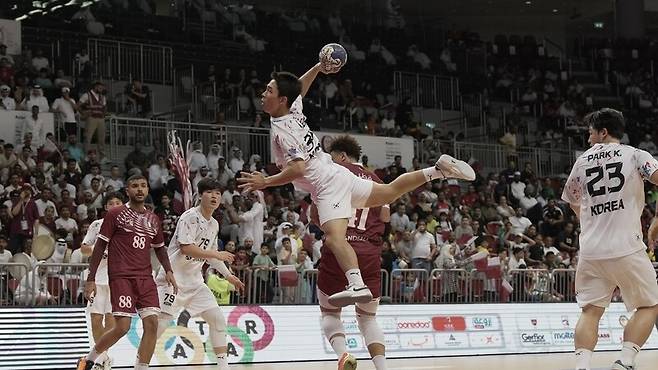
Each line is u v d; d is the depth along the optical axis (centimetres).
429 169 813
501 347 1769
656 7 4197
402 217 2183
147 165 2220
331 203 798
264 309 1573
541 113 3572
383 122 2948
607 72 3966
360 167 898
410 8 3938
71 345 1420
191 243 1052
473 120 3412
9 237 1822
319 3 3759
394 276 1791
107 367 1031
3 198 1922
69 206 1895
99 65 2819
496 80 3691
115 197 1138
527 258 2141
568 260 2177
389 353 1641
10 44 2653
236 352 1512
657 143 3659
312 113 2831
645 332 812
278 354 1554
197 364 1458
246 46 3275
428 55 3656
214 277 1591
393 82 3356
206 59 3086
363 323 875
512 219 2438
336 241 788
